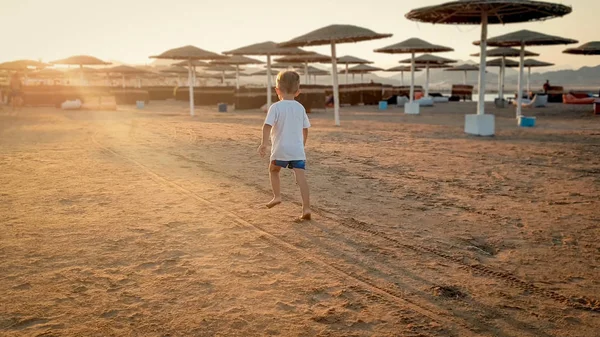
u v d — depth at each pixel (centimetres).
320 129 1585
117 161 889
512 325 297
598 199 622
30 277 358
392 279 365
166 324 290
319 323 294
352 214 545
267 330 284
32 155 959
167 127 1619
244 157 955
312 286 349
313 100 2739
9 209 548
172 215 529
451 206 586
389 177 767
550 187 695
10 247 421
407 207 580
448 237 467
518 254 422
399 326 292
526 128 1627
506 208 578
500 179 754
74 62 3183
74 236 453
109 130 1492
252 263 392
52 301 319
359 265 392
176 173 775
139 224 494
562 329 293
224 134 1395
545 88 3688
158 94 4728
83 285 345
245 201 596
